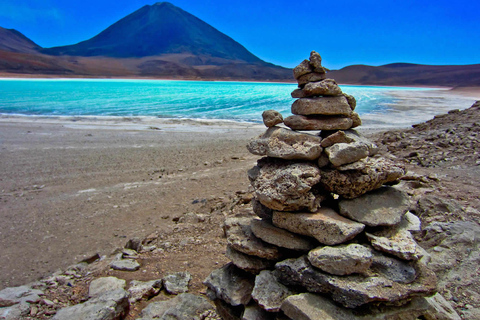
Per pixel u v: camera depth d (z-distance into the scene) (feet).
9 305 14.73
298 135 11.98
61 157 41.83
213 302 13.52
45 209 26.71
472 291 12.03
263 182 11.84
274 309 10.43
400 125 73.92
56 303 14.89
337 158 10.74
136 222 24.50
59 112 93.04
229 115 94.38
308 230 10.78
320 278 9.98
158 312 12.93
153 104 120.78
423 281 10.00
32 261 19.60
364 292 9.37
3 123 67.00
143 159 41.47
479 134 34.14
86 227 23.77
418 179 23.47
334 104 12.04
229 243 12.78
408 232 11.17
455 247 14.07
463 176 24.41
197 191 30.30
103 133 59.11
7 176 34.42
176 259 18.34
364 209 11.21
